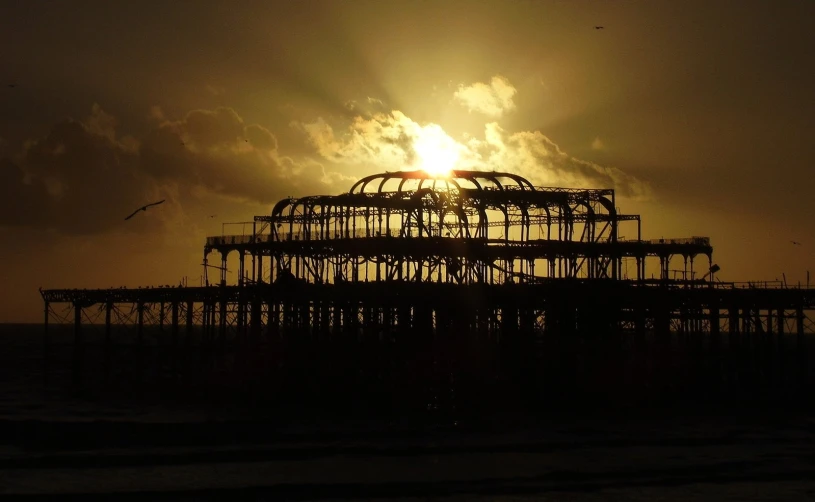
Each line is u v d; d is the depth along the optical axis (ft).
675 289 269.64
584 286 262.47
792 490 187.32
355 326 266.16
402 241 255.91
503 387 261.03
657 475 196.85
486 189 267.80
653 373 272.51
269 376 277.23
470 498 182.29
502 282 278.26
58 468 203.31
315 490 187.01
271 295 274.98
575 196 275.18
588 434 232.73
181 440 229.45
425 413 255.50
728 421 249.14
